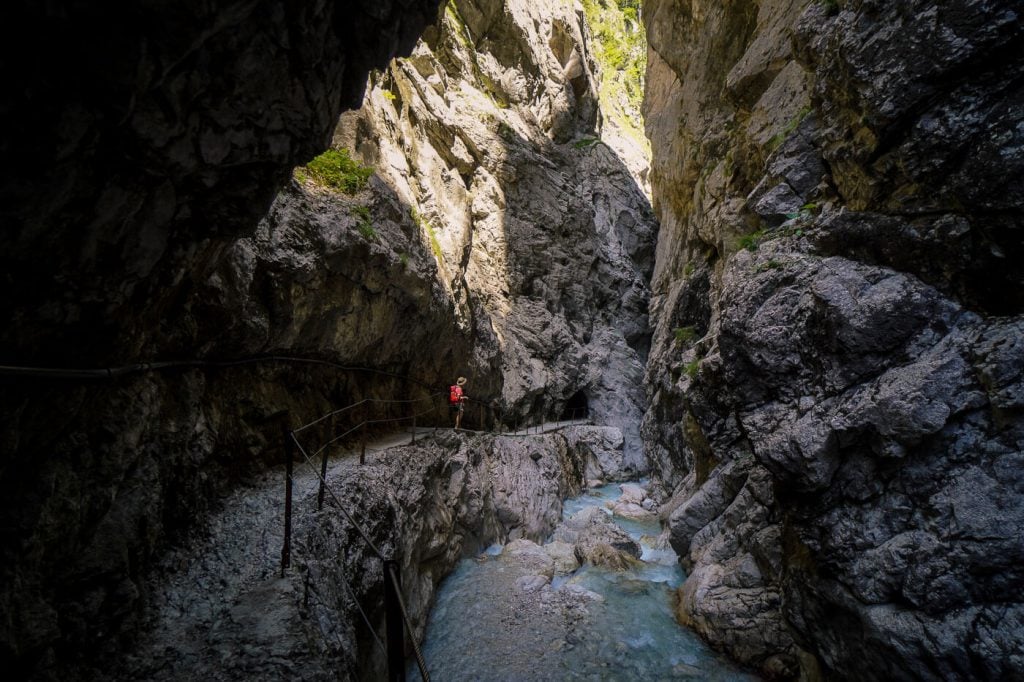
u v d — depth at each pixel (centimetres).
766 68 1028
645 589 881
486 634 750
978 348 423
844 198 574
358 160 947
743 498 796
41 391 265
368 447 823
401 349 1010
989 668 376
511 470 1301
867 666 464
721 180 1180
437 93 1664
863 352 489
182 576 398
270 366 652
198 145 268
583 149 2605
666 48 1728
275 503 520
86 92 196
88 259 256
